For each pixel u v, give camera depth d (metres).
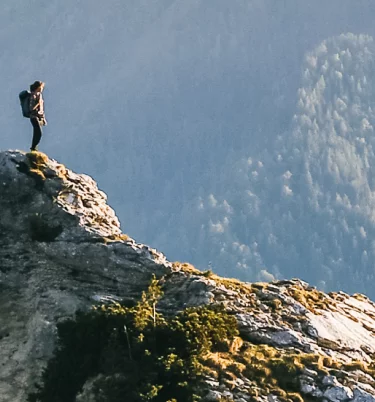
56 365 103.62
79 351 103.56
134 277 108.50
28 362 104.88
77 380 102.25
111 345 101.62
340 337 108.25
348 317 112.19
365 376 101.81
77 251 109.75
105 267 109.06
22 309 108.62
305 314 108.81
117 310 103.62
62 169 116.19
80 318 104.75
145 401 98.00
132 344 101.12
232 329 103.62
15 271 110.50
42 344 105.31
